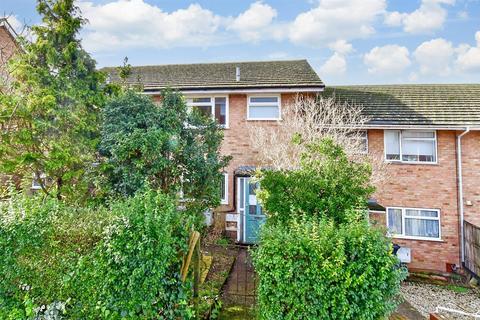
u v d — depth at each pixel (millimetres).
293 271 4207
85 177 7164
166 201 4832
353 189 5664
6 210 4711
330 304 4129
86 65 8641
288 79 12992
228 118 12703
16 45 9102
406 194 11562
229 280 7297
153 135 6391
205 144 7637
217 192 7754
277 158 10242
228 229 11922
